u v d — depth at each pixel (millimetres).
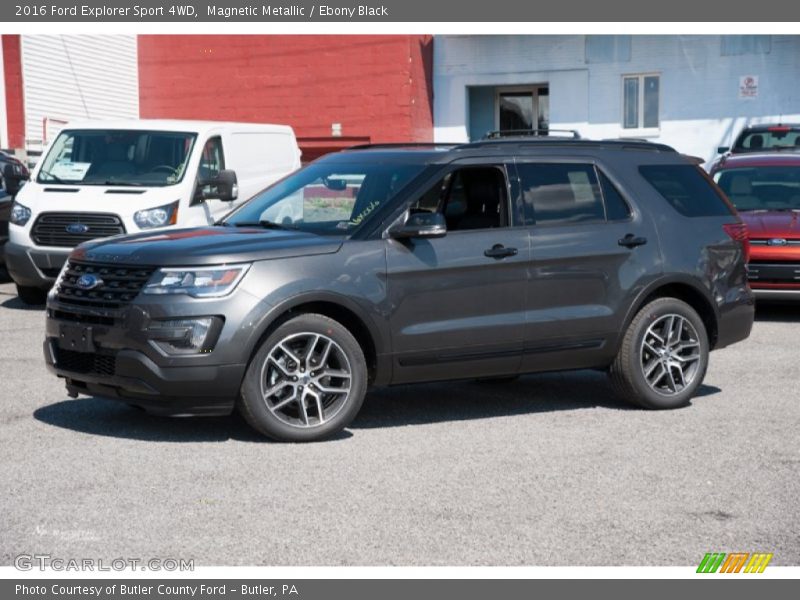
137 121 14203
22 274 13070
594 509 5762
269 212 7840
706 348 8359
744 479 6340
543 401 8508
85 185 13336
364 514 5629
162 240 7203
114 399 7016
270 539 5258
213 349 6719
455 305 7441
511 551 5152
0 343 10758
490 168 7754
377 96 25719
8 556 5016
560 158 8016
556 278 7773
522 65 25797
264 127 15266
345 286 7051
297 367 6980
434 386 9094
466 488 6090
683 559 5090
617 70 25188
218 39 26812
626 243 8031
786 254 12523
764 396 8703
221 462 6535
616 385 8164
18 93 23359
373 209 7395
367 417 7867
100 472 6289
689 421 7820
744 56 24406
